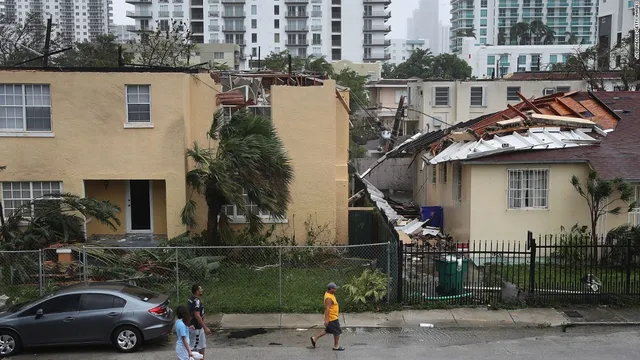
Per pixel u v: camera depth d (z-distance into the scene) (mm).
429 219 24719
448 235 23281
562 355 12383
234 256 18719
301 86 20969
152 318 12789
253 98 21156
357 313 15016
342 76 70875
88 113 19094
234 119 18328
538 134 21203
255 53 125875
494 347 12859
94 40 82938
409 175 36062
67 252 17266
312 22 129625
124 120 19172
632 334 13641
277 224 20812
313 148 20766
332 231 20875
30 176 19109
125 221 20766
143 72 19078
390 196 35250
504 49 133625
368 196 23766
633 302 15266
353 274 17656
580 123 21750
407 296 15523
